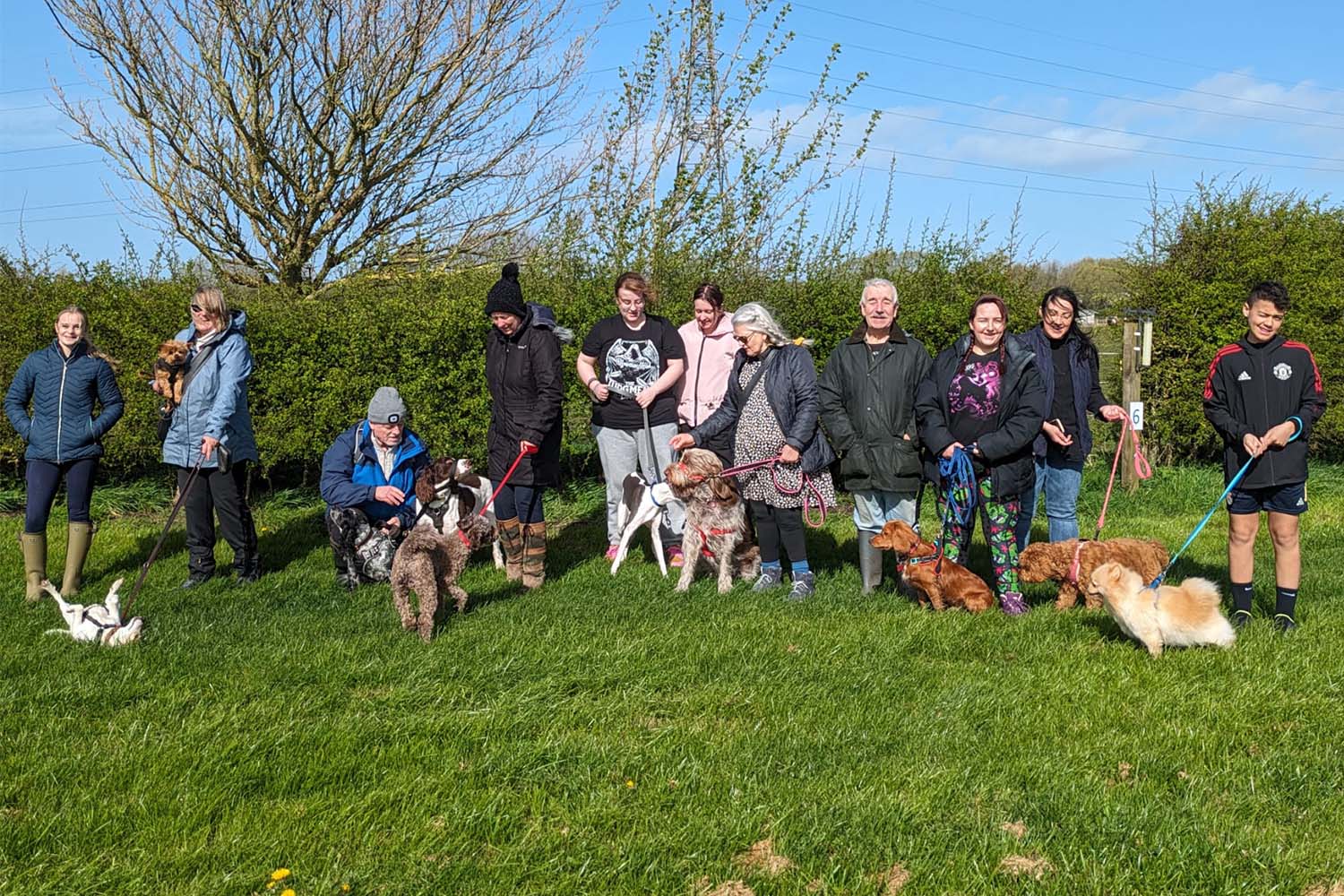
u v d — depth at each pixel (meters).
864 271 10.94
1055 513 6.54
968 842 3.39
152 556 6.12
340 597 6.63
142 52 13.89
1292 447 5.57
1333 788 3.78
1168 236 12.42
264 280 15.10
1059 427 6.16
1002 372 5.85
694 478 6.50
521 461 6.60
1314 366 5.57
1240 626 5.71
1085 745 4.14
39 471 6.67
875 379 6.25
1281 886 3.14
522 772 3.95
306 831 3.50
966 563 6.80
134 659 5.20
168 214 14.89
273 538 8.64
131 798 3.69
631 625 5.86
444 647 5.38
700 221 12.10
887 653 5.31
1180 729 4.26
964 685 4.82
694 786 3.83
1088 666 5.05
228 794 3.73
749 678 4.96
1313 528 9.02
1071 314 6.23
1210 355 11.73
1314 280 12.19
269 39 13.82
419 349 9.52
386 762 4.04
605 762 4.02
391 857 3.34
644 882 3.21
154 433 9.57
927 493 10.41
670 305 10.03
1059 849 3.34
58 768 3.92
